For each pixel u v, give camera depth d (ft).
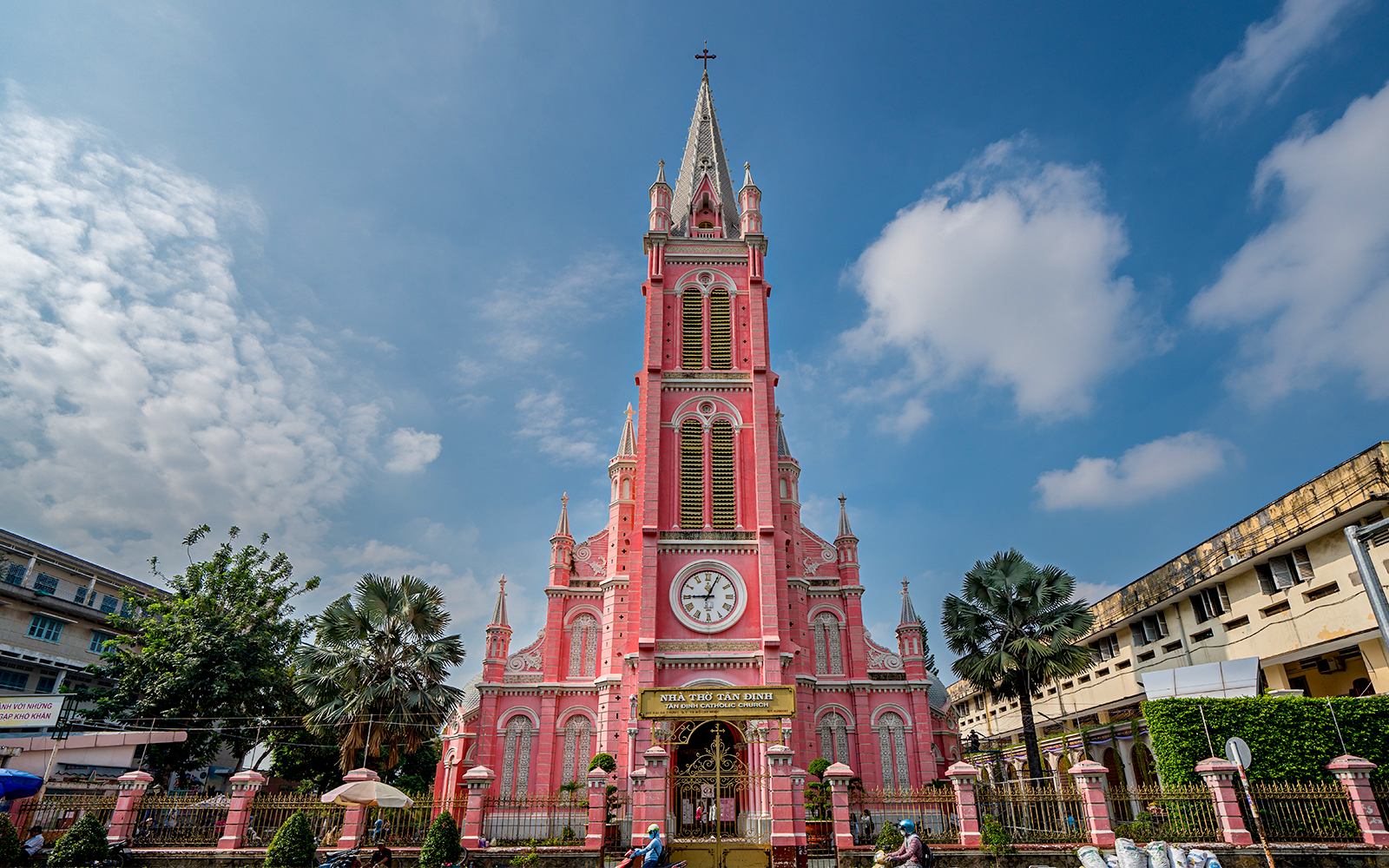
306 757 136.46
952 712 188.85
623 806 101.04
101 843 75.31
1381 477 86.94
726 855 81.25
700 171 153.89
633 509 147.33
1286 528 101.91
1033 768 109.60
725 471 123.54
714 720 107.65
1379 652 91.61
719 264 139.23
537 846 84.74
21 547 146.10
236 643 122.72
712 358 132.05
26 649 141.90
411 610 116.57
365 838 86.58
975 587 121.80
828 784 99.86
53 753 85.46
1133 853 62.13
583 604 143.33
